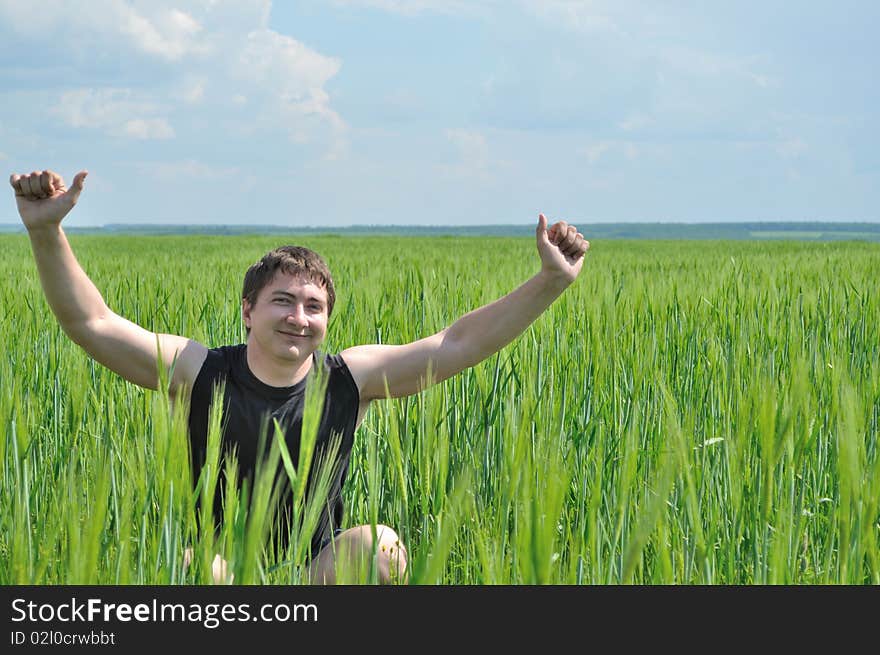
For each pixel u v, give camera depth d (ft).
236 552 5.83
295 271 8.54
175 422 6.36
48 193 8.14
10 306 20.01
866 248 104.53
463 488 5.41
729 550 7.82
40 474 9.90
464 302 19.17
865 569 7.60
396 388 9.43
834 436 10.28
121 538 5.94
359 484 11.11
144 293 21.44
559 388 12.30
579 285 22.00
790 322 17.38
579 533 7.47
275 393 8.68
